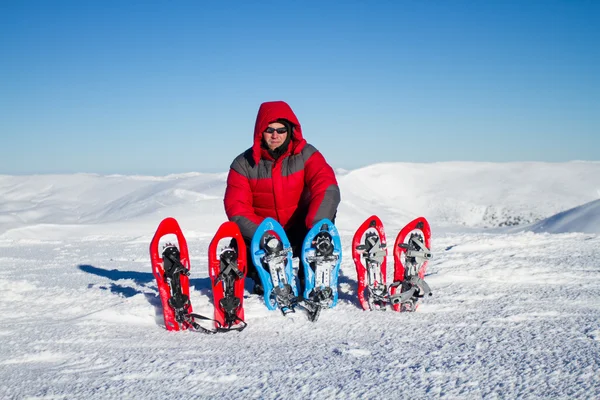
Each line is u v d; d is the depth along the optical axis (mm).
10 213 78625
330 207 4148
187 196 58875
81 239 13742
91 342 3104
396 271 3900
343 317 3543
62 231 22844
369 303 3730
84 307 4227
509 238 8633
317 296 3639
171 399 2096
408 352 2648
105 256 9273
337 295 3998
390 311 3693
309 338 3055
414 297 3660
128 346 2998
